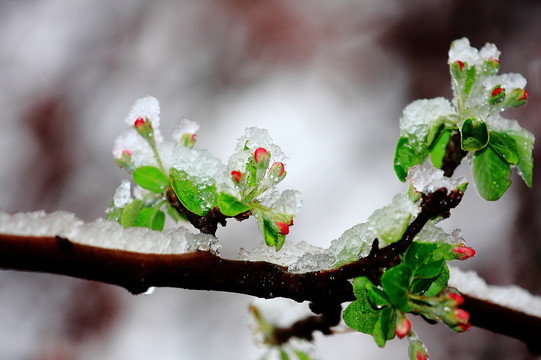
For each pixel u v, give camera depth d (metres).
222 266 0.73
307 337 0.82
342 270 0.73
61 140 2.15
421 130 0.75
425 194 0.73
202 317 1.81
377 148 2.08
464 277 0.78
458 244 0.73
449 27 2.22
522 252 1.74
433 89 2.18
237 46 2.31
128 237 0.73
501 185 0.75
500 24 2.13
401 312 0.72
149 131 0.75
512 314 0.77
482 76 0.75
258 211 0.73
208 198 0.74
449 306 0.72
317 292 0.73
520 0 2.12
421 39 2.25
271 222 0.73
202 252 0.73
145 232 0.73
